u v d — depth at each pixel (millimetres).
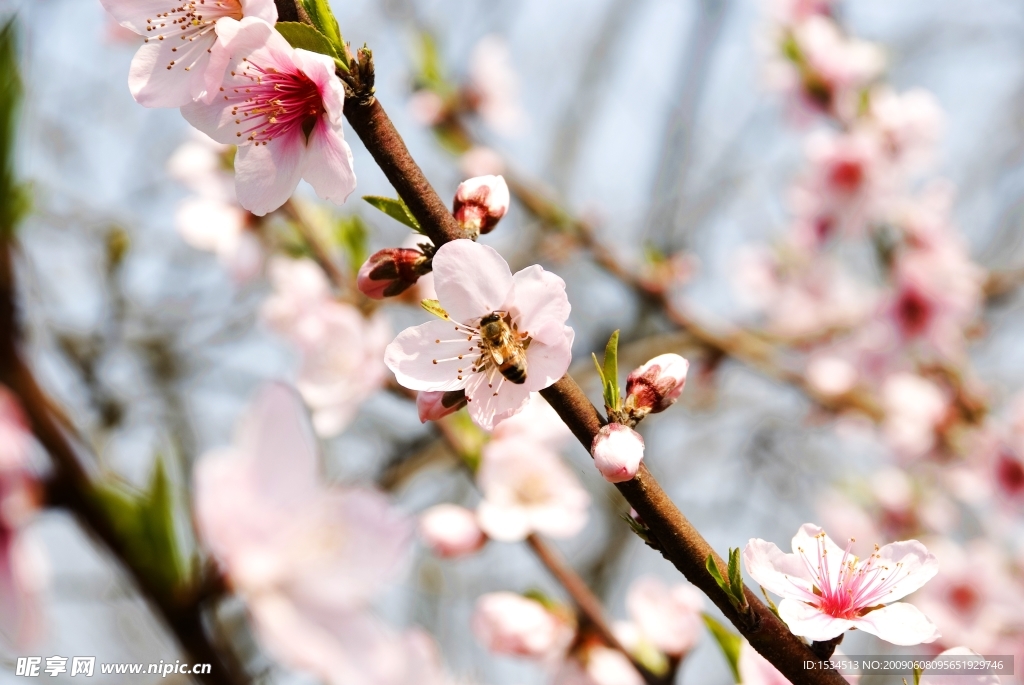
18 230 1304
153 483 1304
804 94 6000
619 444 1793
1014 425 5555
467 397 1975
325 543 1300
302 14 2066
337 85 1850
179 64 2170
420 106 5918
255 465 1294
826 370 6266
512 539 3332
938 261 5805
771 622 1874
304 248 4453
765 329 7379
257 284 7234
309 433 1313
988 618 4695
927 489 6145
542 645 3307
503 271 1946
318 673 1280
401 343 1995
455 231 1979
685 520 1850
